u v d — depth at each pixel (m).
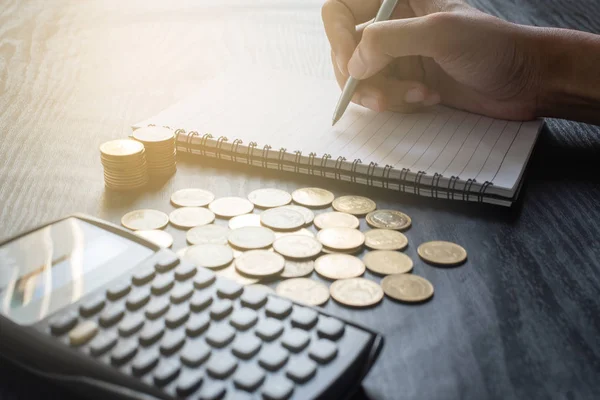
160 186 0.71
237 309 0.46
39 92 0.96
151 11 1.43
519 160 0.74
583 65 0.84
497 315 0.51
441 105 0.93
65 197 0.67
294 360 0.41
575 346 0.48
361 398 0.43
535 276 0.57
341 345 0.43
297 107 0.89
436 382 0.44
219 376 0.40
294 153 0.74
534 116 0.89
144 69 1.08
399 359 0.46
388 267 0.57
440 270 0.57
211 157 0.78
